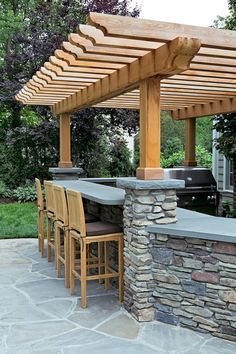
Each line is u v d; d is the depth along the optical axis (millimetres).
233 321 3436
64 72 4664
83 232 4207
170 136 18391
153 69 3588
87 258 5293
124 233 4199
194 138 8281
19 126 12562
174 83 5195
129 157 13664
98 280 5137
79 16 11180
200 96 6406
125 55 3756
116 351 3252
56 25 11445
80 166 12086
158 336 3533
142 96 3879
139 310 3842
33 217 9109
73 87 5656
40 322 3832
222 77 4805
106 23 3049
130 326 3746
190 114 7898
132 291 3965
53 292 4668
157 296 3865
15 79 11883
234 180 8109
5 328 3697
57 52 4113
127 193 4047
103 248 5426
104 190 5289
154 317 3893
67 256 4836
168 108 8188
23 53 11609
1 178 12523
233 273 3406
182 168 8172
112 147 12391
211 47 3430
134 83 4098
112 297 4535
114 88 4609
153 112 3818
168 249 3770
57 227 5219
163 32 3219
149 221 3826
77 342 3418
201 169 8125
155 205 3840
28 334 3570
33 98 6691
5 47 13219
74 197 4332
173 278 3754
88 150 12227
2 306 4227
